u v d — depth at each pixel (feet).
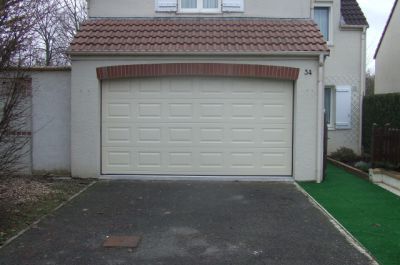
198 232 22.72
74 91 35.81
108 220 24.73
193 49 35.50
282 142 36.55
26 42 25.99
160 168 36.63
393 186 33.94
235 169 36.60
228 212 26.55
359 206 28.27
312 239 21.77
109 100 36.47
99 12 40.60
